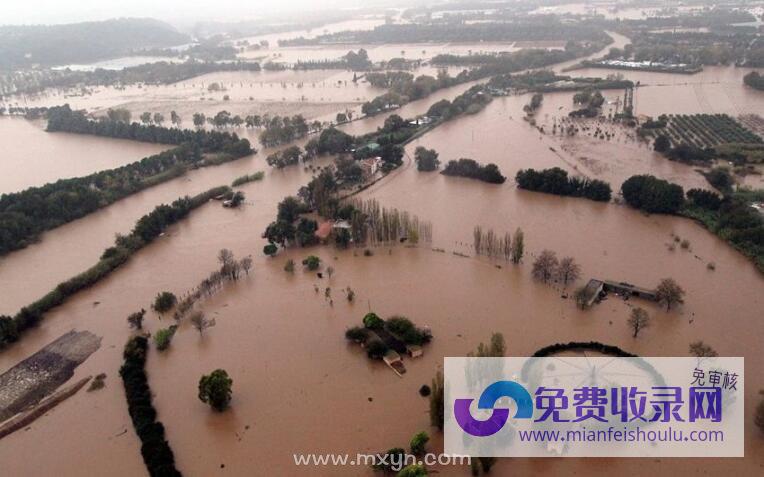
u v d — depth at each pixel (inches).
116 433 4094.5
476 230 6240.2
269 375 4566.9
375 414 4119.1
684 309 5098.4
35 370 4800.7
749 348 4571.9
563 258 5905.5
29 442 4062.5
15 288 6136.8
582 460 3673.7
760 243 5930.1
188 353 4881.9
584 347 4626.0
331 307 5403.5
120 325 5349.4
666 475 3550.7
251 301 5585.6
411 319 5123.0
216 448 3914.9
